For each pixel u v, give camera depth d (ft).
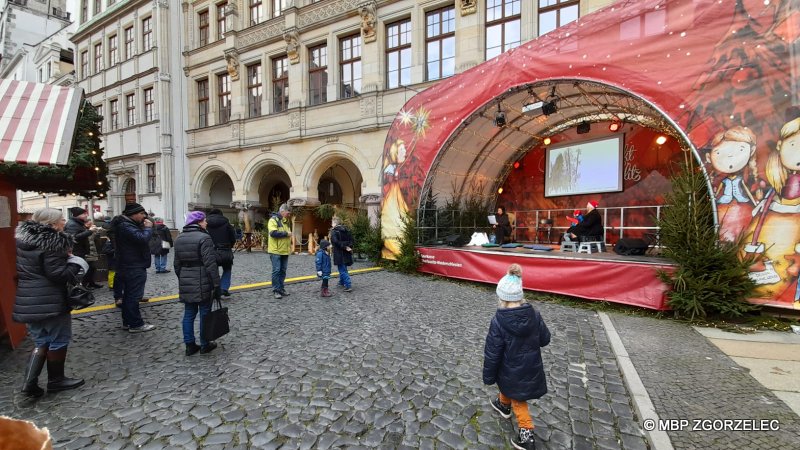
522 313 7.54
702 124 16.42
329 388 10.21
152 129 61.46
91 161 16.71
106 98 70.08
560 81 21.67
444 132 28.53
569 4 34.24
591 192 36.27
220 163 57.77
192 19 60.75
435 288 24.03
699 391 9.51
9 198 13.73
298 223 49.16
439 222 32.63
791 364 11.16
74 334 14.89
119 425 8.44
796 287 14.48
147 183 62.90
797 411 8.49
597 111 31.68
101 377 10.93
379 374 11.09
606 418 8.66
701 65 16.55
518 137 36.06
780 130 14.67
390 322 16.35
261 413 8.93
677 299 16.05
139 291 15.19
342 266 22.62
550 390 10.03
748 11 15.43
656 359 11.70
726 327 15.03
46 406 9.30
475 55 38.17
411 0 41.52
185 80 61.98
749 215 15.34
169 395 9.85
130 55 66.59
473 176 38.04
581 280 19.81
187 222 12.72
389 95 42.98
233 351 12.97
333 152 46.96
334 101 46.62
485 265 24.56
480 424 8.46
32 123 11.60
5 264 13.28
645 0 18.34
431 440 7.86
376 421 8.58
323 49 49.14
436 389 10.14
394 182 32.40
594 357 12.34
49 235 9.39
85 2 76.48
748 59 15.38
